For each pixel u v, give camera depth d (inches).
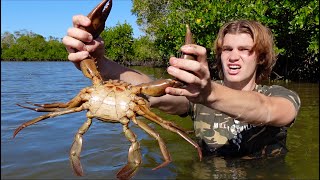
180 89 22.3
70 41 27.3
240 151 36.4
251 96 25.6
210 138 37.1
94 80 27.5
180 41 156.8
